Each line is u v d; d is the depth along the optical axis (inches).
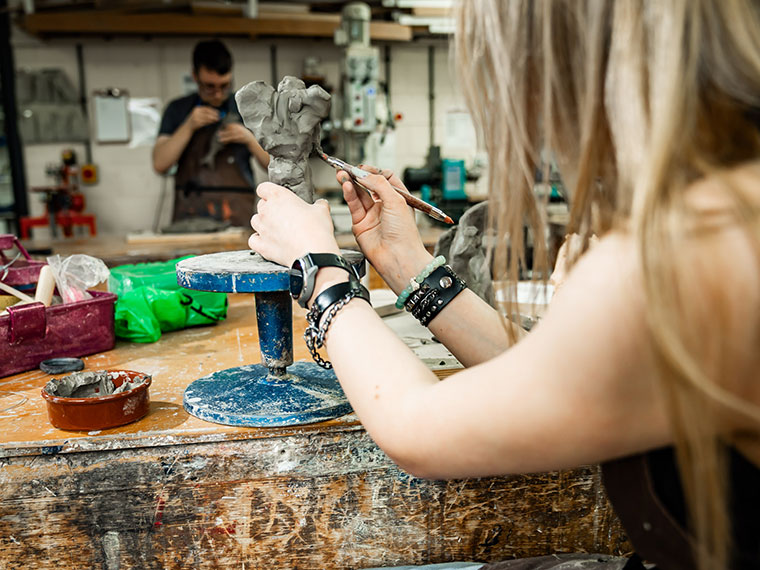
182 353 57.5
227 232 141.3
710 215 18.0
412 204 40.7
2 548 38.5
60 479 38.2
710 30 18.8
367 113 161.0
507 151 24.0
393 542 42.2
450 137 215.5
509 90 22.9
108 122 199.2
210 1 183.0
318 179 204.7
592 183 22.9
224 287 39.6
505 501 42.4
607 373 20.1
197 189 157.8
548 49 21.5
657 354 18.6
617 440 21.4
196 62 145.7
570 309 20.8
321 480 40.4
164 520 39.6
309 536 41.2
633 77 19.6
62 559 39.2
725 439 20.2
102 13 175.9
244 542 40.7
